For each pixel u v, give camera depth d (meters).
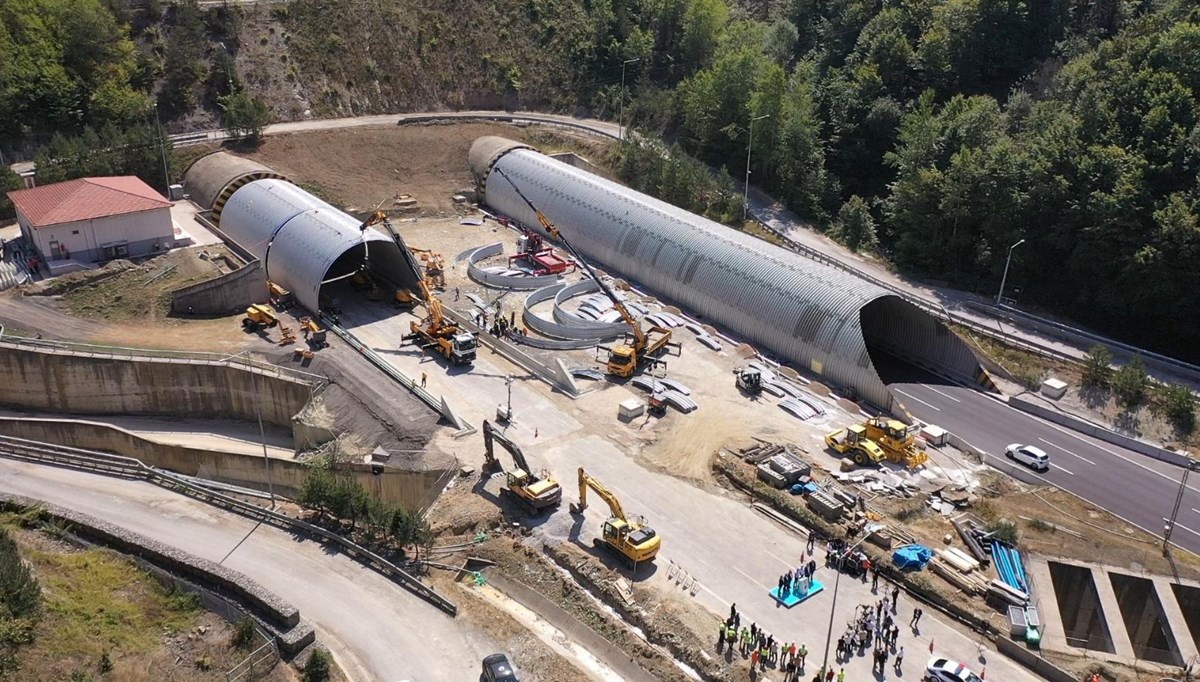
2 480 63.75
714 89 127.06
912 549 56.53
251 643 45.53
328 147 125.19
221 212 101.12
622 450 68.25
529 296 91.31
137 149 111.06
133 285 89.06
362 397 73.94
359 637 48.94
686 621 50.69
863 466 66.19
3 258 91.31
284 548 56.66
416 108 140.75
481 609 51.47
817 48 147.25
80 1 121.75
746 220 114.69
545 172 112.56
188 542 56.94
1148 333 91.38
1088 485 67.19
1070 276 94.88
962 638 50.69
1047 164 94.62
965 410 77.44
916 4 134.00
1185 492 66.75
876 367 84.94
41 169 105.81
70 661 41.94
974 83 125.62
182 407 79.31
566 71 148.50
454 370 79.44
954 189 98.56
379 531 57.66
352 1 143.12
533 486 60.31
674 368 80.69
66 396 78.44
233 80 130.38
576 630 50.44
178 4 133.62
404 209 116.50
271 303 90.50
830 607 52.69
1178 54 99.19
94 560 50.03
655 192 120.75
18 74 116.25
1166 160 92.38
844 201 120.00
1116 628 52.47
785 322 81.81
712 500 62.62
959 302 95.69
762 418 72.94
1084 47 117.50
